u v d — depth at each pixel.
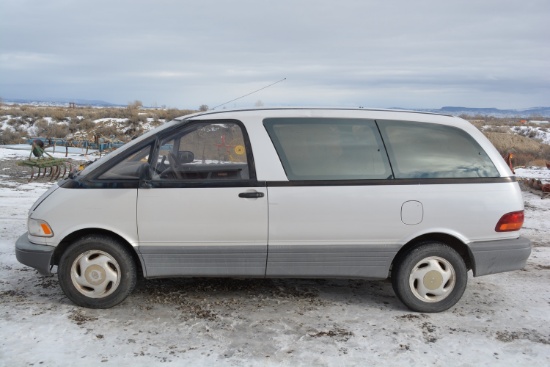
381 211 4.39
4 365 3.51
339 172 4.43
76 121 39.28
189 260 4.44
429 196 4.43
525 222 8.93
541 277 5.80
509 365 3.67
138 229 4.38
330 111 4.62
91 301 4.48
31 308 4.51
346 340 4.01
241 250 4.41
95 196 4.38
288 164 4.42
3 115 40.31
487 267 4.54
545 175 15.72
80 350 3.75
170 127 4.56
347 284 5.34
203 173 4.43
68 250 4.42
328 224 4.39
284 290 5.11
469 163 4.57
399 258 4.53
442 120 4.68
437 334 4.16
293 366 3.59
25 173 14.16
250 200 4.34
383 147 4.51
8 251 6.30
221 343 3.92
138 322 4.27
